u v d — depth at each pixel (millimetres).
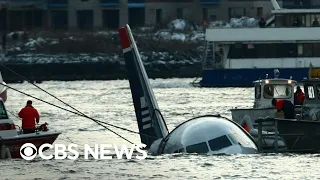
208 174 126938
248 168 130750
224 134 141875
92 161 142125
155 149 147875
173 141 143625
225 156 139500
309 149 146625
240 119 181375
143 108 155500
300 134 146875
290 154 144000
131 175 128000
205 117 146875
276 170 129125
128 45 156500
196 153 140875
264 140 149250
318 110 156375
